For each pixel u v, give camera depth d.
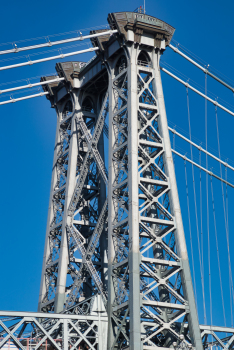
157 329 65.31
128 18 76.12
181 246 67.31
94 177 85.56
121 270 69.94
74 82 86.12
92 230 82.25
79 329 64.31
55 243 83.00
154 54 76.75
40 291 80.38
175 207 69.12
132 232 65.00
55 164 87.50
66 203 81.56
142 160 72.50
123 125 75.12
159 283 65.06
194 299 65.19
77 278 75.38
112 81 77.12
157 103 74.69
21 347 58.69
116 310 64.50
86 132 82.81
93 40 79.50
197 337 63.28
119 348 63.25
